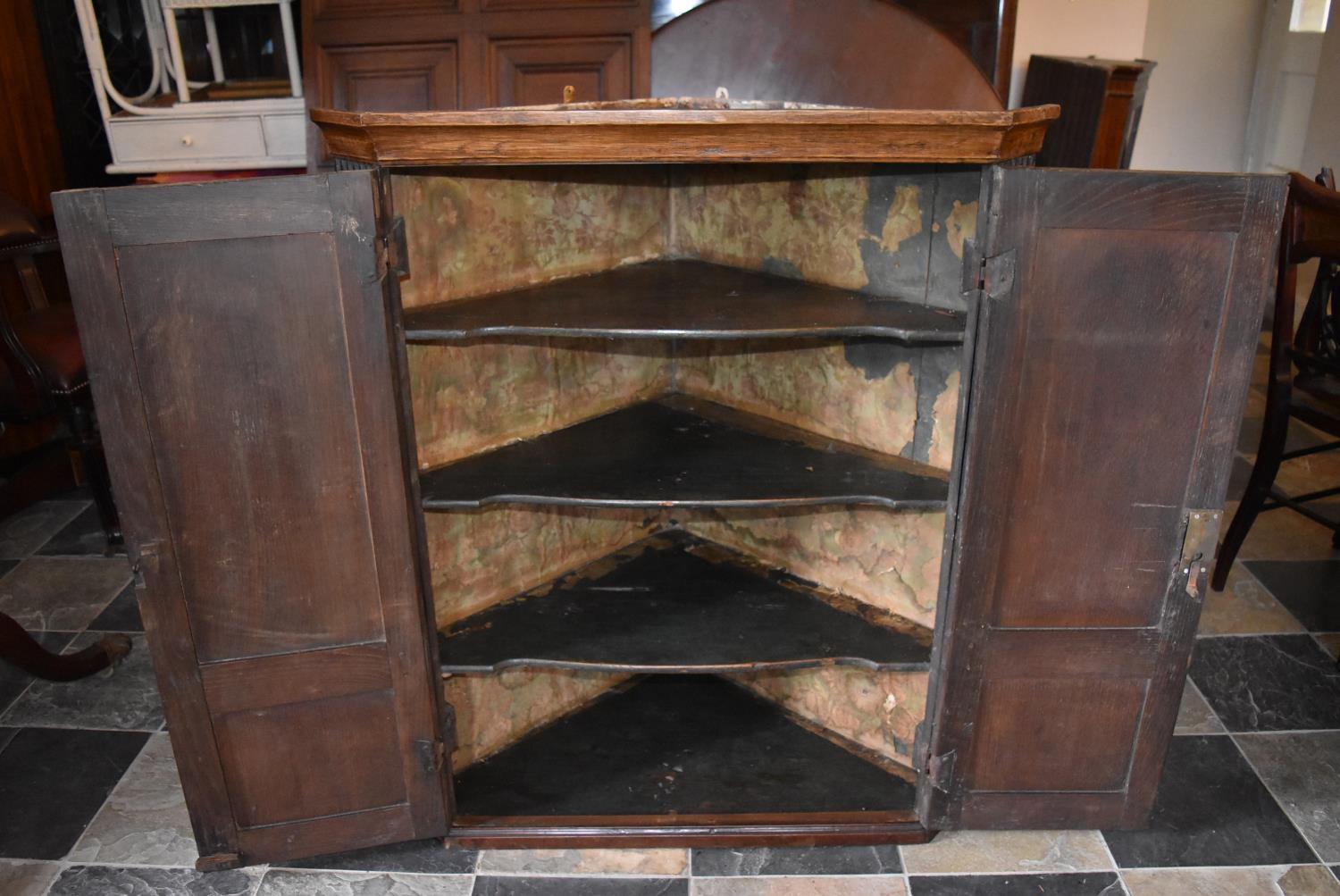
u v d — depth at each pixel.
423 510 1.75
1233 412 1.60
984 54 2.83
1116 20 3.88
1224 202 1.50
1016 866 1.90
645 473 1.92
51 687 2.45
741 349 2.22
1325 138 4.52
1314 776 2.13
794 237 2.04
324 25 2.61
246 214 1.45
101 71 3.04
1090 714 1.81
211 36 3.13
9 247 2.97
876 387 1.99
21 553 3.08
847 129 1.49
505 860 1.92
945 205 1.75
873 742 2.15
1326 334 2.62
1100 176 1.47
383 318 1.53
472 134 1.50
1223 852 1.93
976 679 1.76
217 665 1.67
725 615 2.06
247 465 1.57
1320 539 3.08
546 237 2.02
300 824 1.82
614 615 2.07
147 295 1.46
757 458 1.99
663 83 2.54
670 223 2.27
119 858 1.93
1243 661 2.51
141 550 1.58
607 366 2.23
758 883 1.86
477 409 1.98
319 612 1.68
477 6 2.55
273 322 1.51
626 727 2.24
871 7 2.51
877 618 2.04
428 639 1.77
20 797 2.09
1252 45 5.26
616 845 1.92
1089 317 1.55
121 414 1.51
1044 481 1.64
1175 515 1.67
